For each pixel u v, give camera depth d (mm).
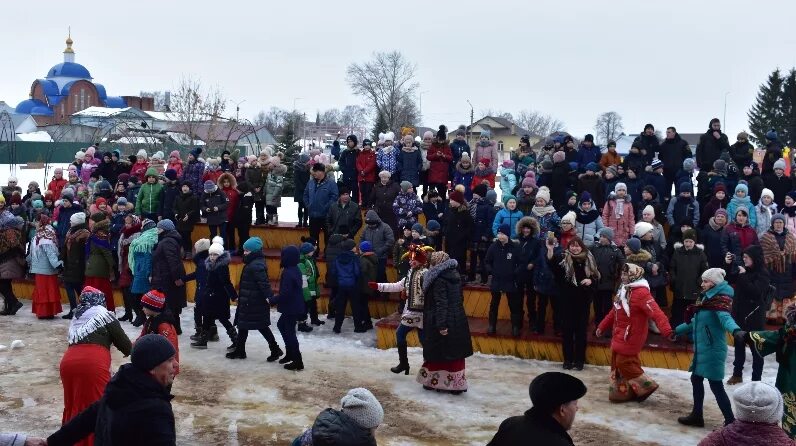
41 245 13844
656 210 13562
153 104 97625
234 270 15297
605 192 14531
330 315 14023
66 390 6727
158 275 12234
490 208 13695
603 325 9672
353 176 16938
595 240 12508
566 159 16453
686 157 16047
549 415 4082
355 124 111312
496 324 12445
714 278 8289
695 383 8617
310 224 15422
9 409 9109
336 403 9398
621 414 9094
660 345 11117
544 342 11477
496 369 10992
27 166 51094
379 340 12125
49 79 100000
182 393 9727
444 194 16594
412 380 10375
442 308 9594
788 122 64250
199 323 12133
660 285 11578
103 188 16750
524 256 11438
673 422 8820
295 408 9195
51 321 13938
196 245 12188
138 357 4613
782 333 6664
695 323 8500
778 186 15125
